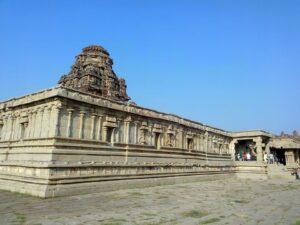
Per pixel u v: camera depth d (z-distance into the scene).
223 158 53.50
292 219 15.45
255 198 24.45
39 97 27.02
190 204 20.30
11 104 31.48
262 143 55.94
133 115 33.62
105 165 27.39
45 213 15.88
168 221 14.52
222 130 54.94
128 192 26.48
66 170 23.61
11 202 19.27
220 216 16.12
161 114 38.59
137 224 13.68
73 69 52.00
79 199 21.39
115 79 54.06
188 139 44.69
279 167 53.62
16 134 30.16
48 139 25.12
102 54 54.53
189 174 40.50
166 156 38.34
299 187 35.12
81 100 27.06
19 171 24.98
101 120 29.66
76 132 26.83
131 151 32.59
